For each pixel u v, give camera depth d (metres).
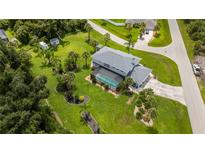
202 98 91.50
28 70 97.44
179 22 137.62
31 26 122.62
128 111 85.00
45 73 100.94
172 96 91.75
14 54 97.50
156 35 125.75
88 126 79.38
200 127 81.00
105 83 94.31
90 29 123.19
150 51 114.81
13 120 70.69
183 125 81.31
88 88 93.69
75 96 89.75
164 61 108.50
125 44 119.19
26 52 105.94
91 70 102.62
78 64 105.56
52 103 87.38
